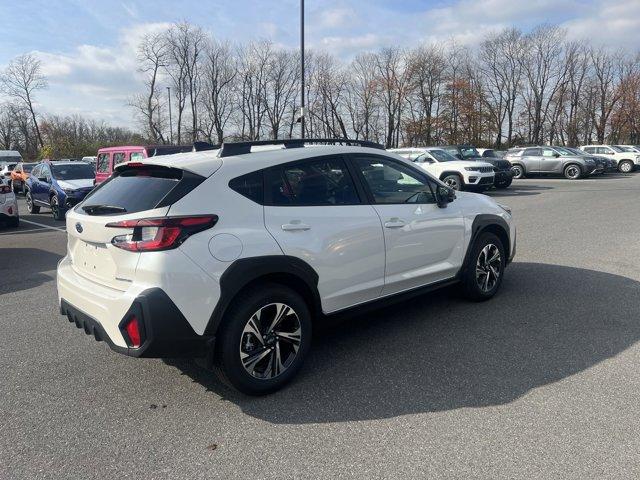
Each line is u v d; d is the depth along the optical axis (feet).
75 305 11.12
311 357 13.01
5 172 93.20
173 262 9.53
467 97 173.78
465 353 12.94
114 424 10.03
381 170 13.70
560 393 10.73
